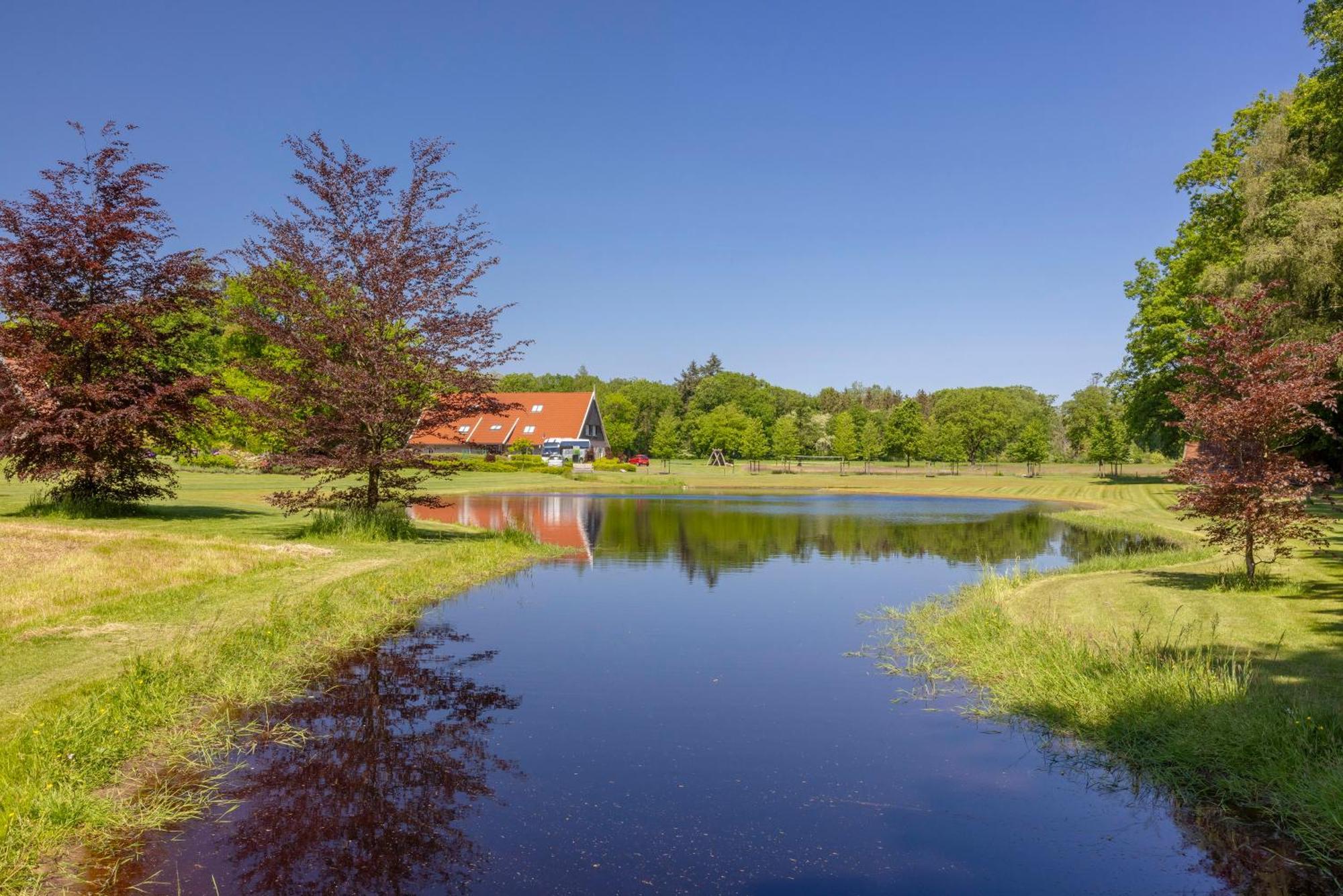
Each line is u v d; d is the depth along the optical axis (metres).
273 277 15.73
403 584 12.46
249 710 7.12
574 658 9.03
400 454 16.41
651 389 120.88
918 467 81.44
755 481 55.34
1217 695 6.57
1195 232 36.84
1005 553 19.00
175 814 5.09
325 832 4.88
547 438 75.06
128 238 17.02
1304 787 5.17
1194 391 12.30
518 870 4.45
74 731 5.70
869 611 11.79
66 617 8.77
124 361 17.55
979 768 5.99
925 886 4.30
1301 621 9.36
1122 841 4.86
